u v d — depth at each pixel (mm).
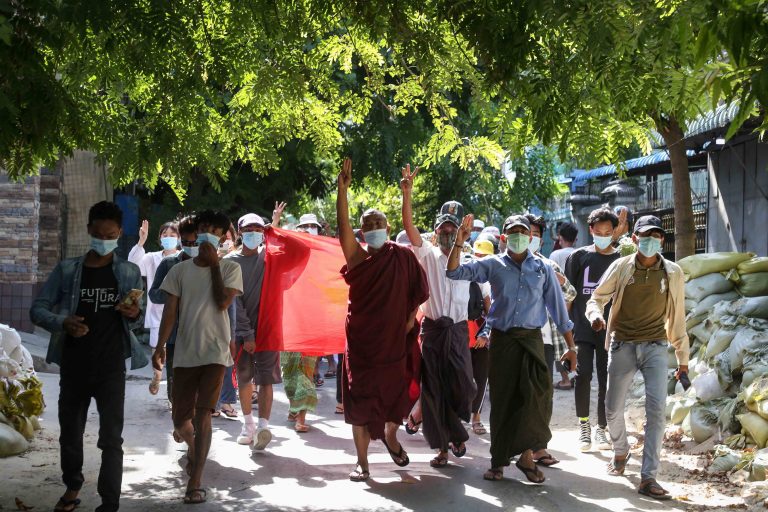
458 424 7371
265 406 7914
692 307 9289
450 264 6988
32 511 5852
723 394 8172
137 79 6777
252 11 6207
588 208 32250
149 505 6133
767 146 13375
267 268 8039
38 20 5047
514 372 6867
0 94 4445
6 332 8742
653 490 6457
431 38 6031
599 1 4727
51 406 9812
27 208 15445
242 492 6523
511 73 5359
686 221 10828
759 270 9211
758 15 3762
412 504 6227
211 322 6406
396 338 6746
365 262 6707
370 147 19844
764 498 6117
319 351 8586
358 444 6898
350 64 7766
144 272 10562
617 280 7020
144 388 11812
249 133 7824
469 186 26188
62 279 5836
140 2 5281
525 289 6895
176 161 6812
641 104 5117
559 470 7344
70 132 6234
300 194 23703
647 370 6863
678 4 4465
